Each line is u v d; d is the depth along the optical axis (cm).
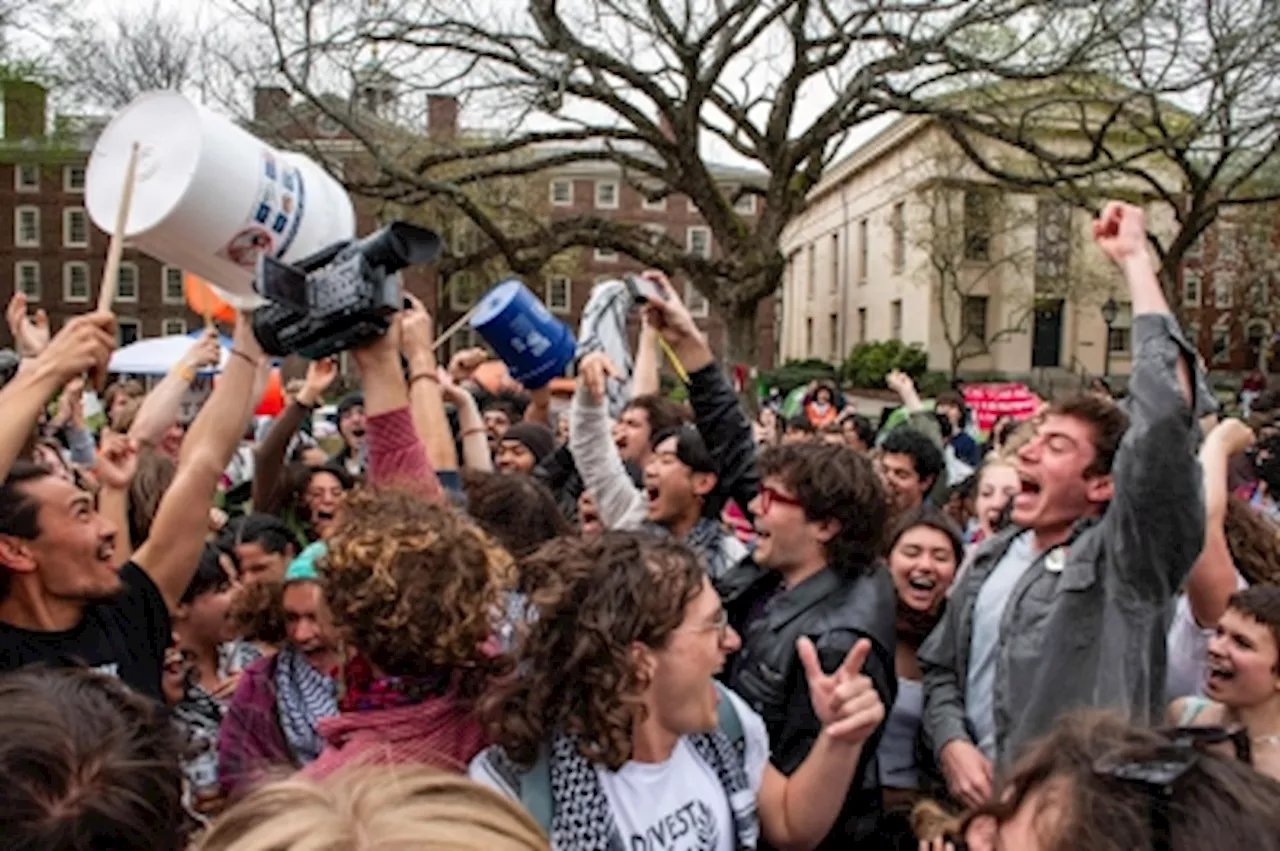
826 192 5372
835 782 190
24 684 133
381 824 96
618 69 1744
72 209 4847
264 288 196
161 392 367
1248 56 1348
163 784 125
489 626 181
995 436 743
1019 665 237
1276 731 240
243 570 336
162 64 1520
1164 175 3328
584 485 451
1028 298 3831
